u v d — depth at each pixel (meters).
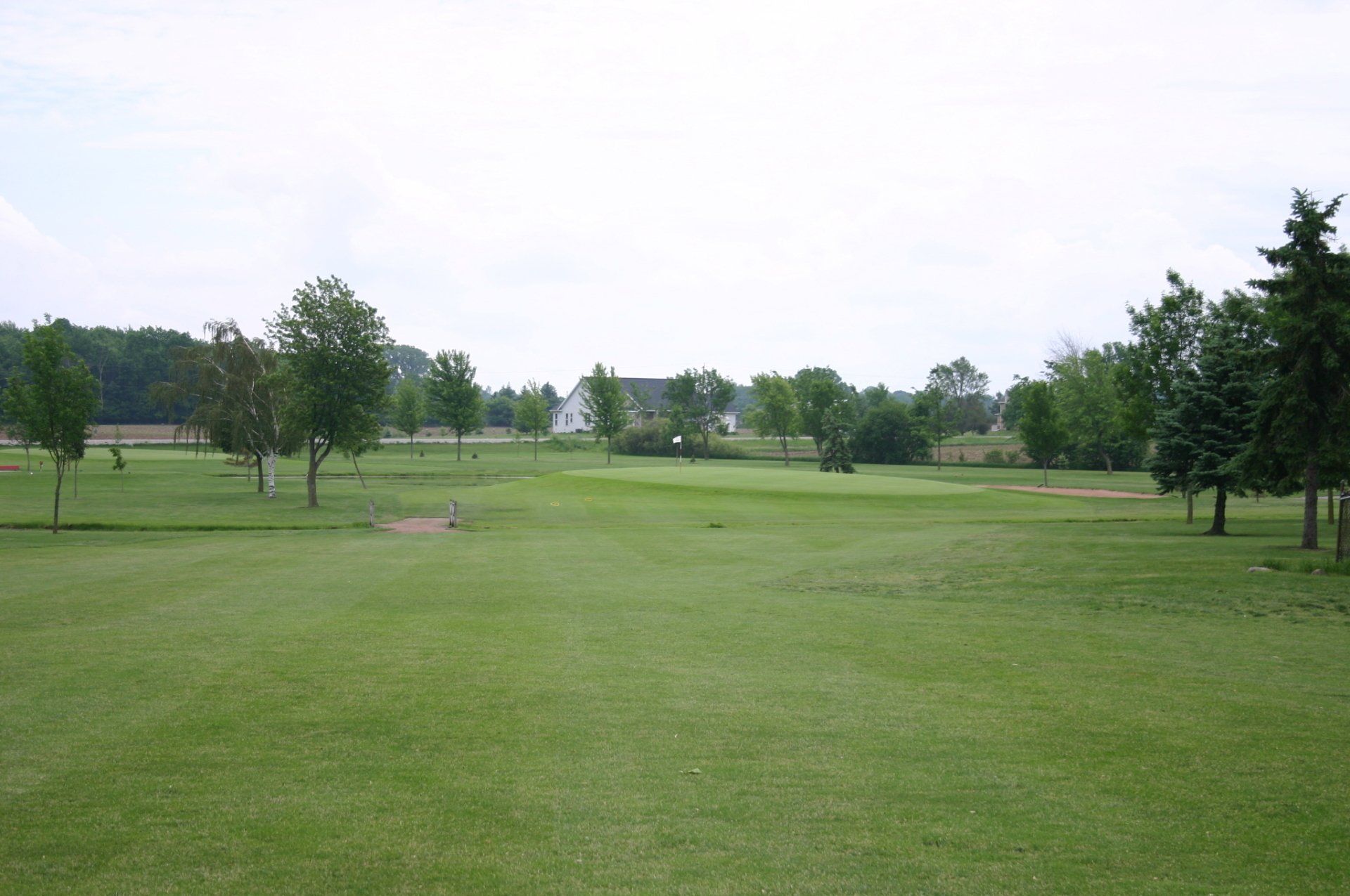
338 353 45.62
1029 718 9.22
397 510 44.28
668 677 10.97
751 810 6.60
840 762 7.71
